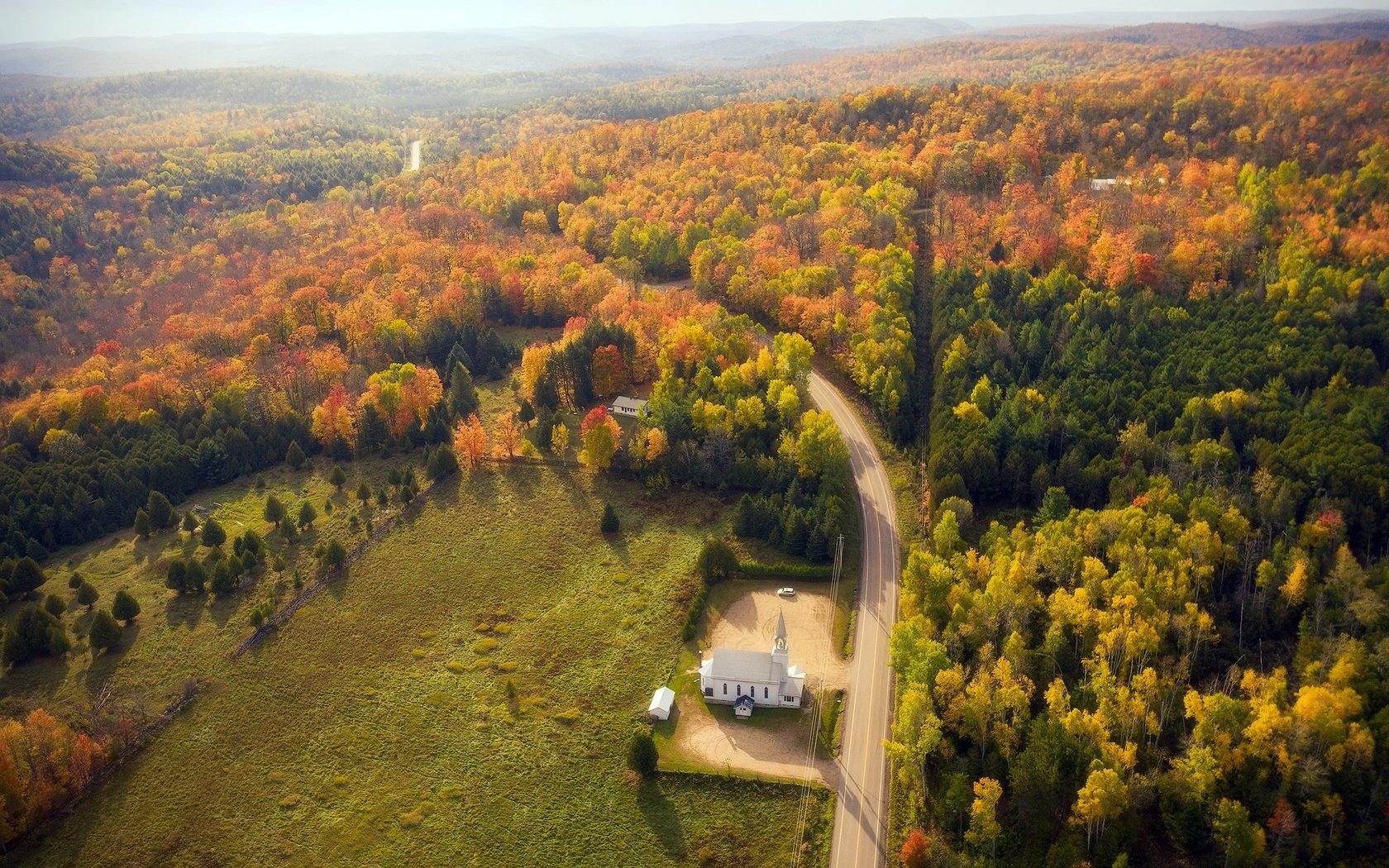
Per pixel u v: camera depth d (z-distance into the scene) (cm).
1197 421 16488
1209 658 12444
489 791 11594
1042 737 10394
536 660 13850
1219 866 9744
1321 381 17738
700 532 16825
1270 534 14062
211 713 12850
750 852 10731
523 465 19300
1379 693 10681
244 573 15738
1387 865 9481
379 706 12975
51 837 11000
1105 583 12738
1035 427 17088
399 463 19688
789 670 12975
